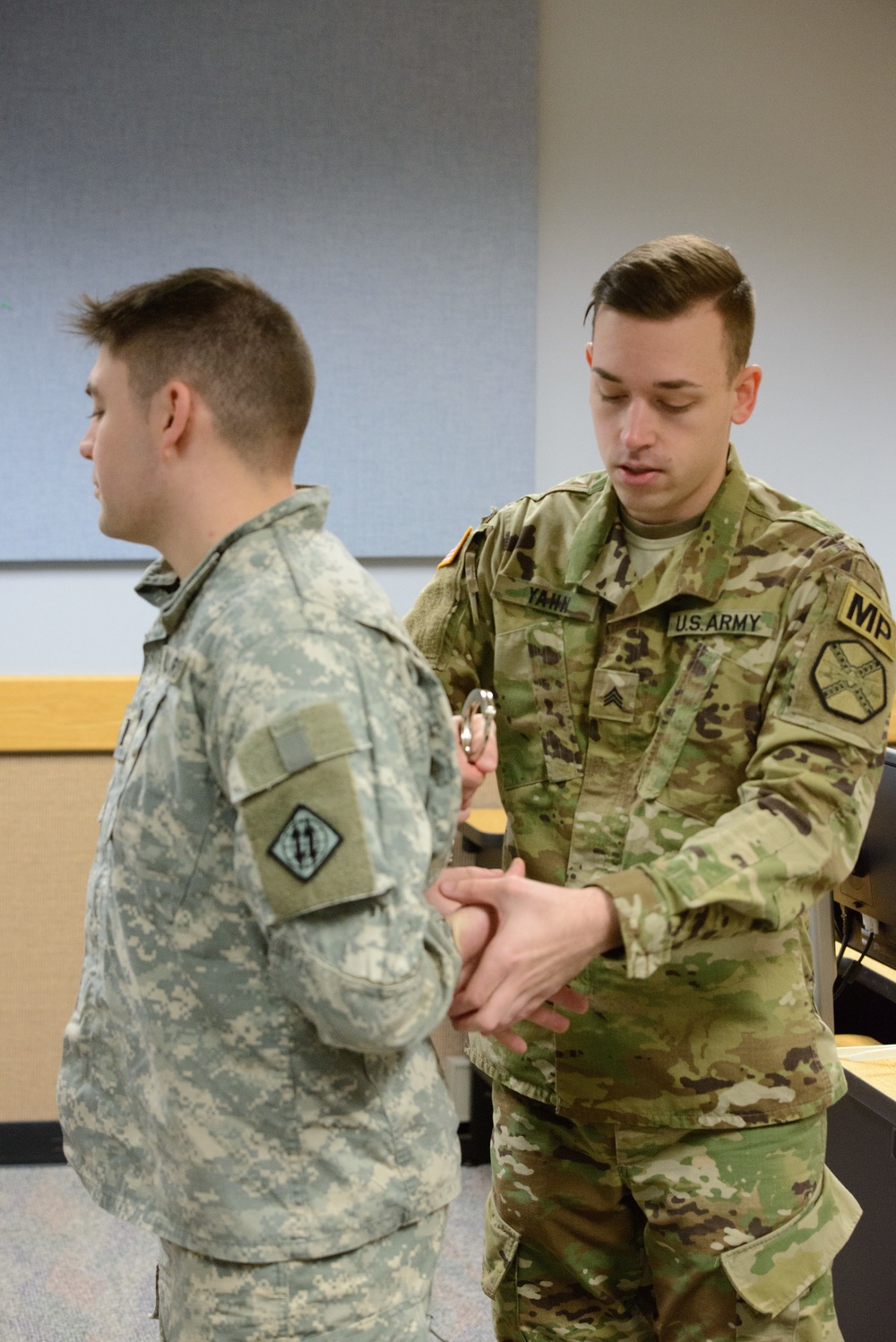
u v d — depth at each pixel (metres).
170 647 0.96
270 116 3.55
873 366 3.88
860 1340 1.58
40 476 3.61
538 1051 1.32
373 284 3.63
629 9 3.66
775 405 3.87
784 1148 1.24
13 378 3.57
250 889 0.84
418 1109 0.97
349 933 0.82
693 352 1.15
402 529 3.71
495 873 1.16
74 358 3.58
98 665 3.71
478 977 1.00
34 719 2.51
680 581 1.24
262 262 3.60
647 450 1.18
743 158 3.74
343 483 3.68
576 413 3.77
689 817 1.24
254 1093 0.91
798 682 1.16
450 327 3.66
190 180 3.56
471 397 3.69
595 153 3.70
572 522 1.35
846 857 1.14
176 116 3.53
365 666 0.88
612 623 1.29
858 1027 2.20
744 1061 1.23
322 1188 0.91
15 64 3.48
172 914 0.91
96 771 2.55
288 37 3.53
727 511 1.26
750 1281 1.21
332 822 0.82
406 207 3.62
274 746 0.83
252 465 0.98
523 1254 1.39
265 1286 0.90
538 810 1.33
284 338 0.99
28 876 2.56
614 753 1.29
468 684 1.45
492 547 1.42
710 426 1.19
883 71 3.76
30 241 3.54
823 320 3.85
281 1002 0.90
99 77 3.50
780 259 3.80
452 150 3.61
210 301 0.96
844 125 3.77
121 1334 2.08
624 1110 1.26
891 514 3.95
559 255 3.72
